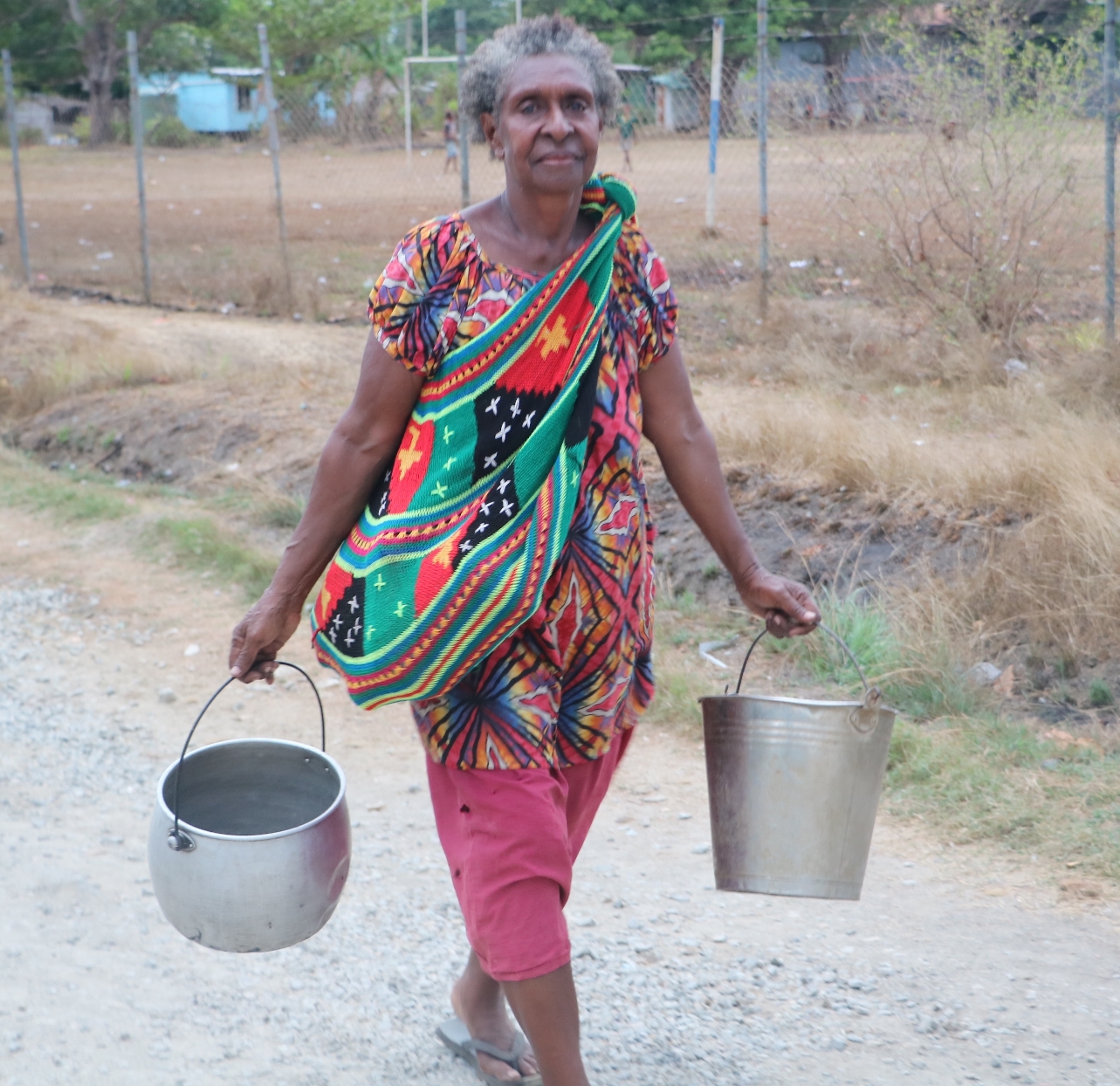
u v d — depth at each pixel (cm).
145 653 582
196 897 235
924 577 549
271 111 1312
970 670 497
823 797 247
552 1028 228
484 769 231
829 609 538
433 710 236
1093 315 973
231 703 528
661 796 437
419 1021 303
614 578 233
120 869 387
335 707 523
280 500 745
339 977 324
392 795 445
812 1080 277
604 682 239
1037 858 377
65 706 527
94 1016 303
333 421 859
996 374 851
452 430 228
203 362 1044
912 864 381
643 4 3159
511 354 224
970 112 936
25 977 320
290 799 265
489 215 232
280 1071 282
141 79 4288
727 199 1983
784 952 334
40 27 3597
